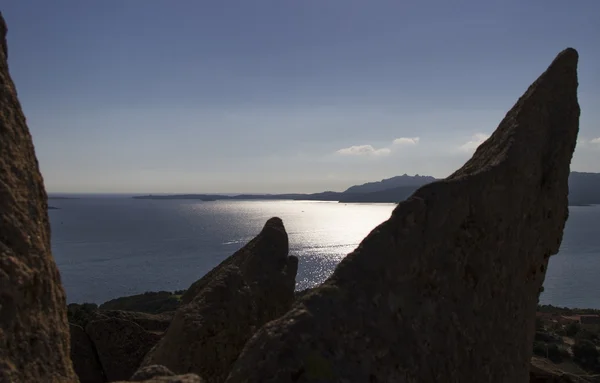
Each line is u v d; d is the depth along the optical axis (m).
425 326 7.11
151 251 126.25
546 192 9.64
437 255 7.66
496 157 9.15
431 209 7.71
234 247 134.00
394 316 6.74
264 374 5.50
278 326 5.90
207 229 194.62
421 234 7.51
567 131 9.85
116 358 14.27
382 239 7.07
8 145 5.65
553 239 9.88
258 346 5.75
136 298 43.22
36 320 5.23
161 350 8.48
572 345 36.00
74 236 165.50
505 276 8.75
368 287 6.64
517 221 9.03
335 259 106.75
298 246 134.75
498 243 8.62
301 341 5.77
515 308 8.93
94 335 14.42
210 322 8.55
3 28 6.55
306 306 6.12
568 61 10.11
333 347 5.95
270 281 10.47
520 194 9.06
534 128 9.54
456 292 7.84
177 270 94.50
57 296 5.73
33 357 5.05
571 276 96.00
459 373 7.43
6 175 5.44
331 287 6.41
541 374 14.53
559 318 50.56
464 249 8.07
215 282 9.14
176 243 144.25
